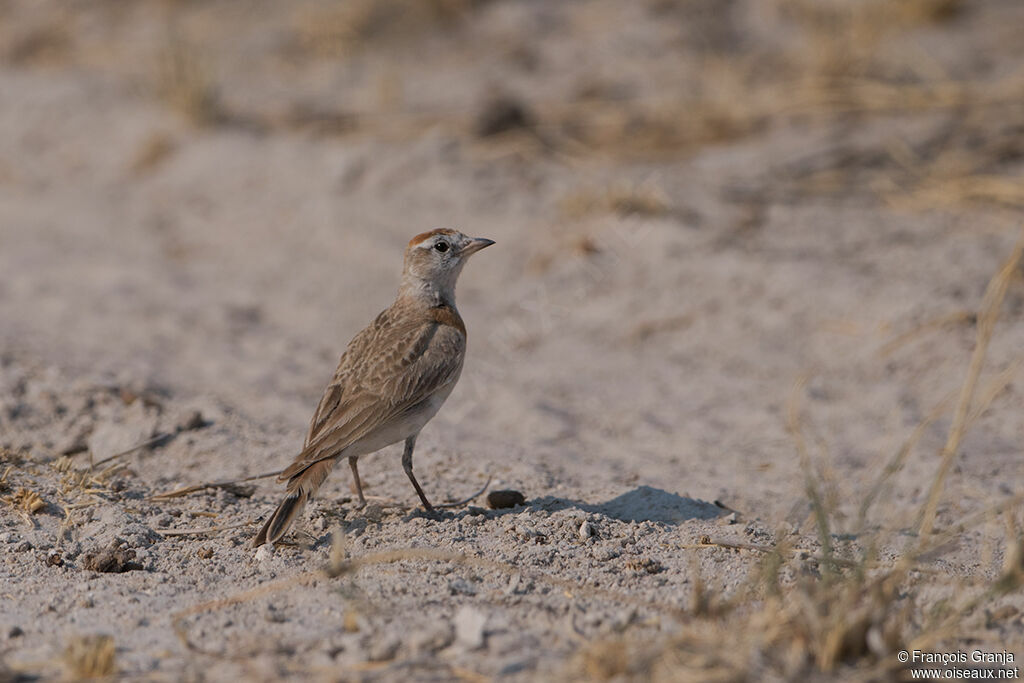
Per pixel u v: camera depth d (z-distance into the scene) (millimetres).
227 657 9734
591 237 25125
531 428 18469
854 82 31453
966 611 10164
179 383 19453
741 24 37281
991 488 15172
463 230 26469
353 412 13273
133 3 42844
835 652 9234
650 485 15719
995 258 22516
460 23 39375
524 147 30031
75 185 31375
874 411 18469
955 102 29969
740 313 22109
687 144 30062
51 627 10547
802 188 26969
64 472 14844
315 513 13961
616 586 11562
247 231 28062
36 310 23438
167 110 33594
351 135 31797
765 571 10914
